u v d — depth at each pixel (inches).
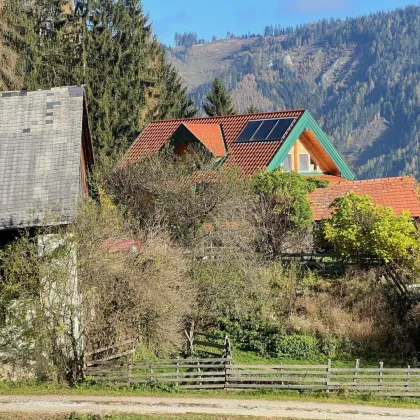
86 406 893.8
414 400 962.7
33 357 964.6
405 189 1515.7
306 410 910.4
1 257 928.3
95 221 987.3
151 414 874.8
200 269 1126.4
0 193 981.8
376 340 1092.5
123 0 2466.8
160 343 1019.9
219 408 905.5
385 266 1206.9
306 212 1311.5
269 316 1128.8
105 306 997.2
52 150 1027.3
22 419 852.0
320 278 1227.9
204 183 1242.6
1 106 1091.3
